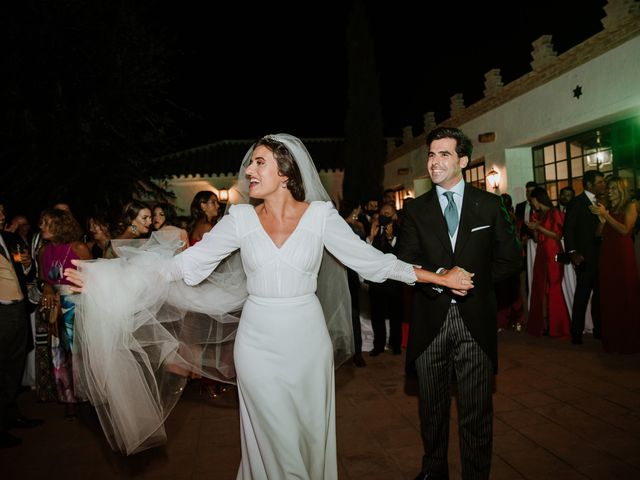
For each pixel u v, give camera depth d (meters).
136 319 2.48
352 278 5.39
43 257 4.13
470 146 2.68
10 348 3.94
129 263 2.47
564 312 6.11
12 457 3.63
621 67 6.72
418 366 2.71
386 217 6.09
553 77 8.05
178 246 2.62
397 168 15.61
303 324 2.29
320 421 2.33
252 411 2.28
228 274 2.78
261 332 2.26
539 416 3.84
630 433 3.46
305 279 2.32
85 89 9.58
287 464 2.17
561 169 8.70
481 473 2.61
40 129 9.02
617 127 7.36
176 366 2.72
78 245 4.10
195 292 2.70
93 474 3.32
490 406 2.62
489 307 2.62
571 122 7.74
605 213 5.19
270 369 2.23
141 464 3.43
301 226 2.32
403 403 4.33
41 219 4.11
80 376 2.60
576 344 5.82
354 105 16.61
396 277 2.38
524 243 7.10
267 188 2.30
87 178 9.48
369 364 5.61
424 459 2.76
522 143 9.04
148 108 10.20
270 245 2.28
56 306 4.08
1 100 8.83
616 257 5.22
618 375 4.64
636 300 5.21
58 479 3.27
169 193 11.31
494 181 9.80
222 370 2.94
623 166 7.29
